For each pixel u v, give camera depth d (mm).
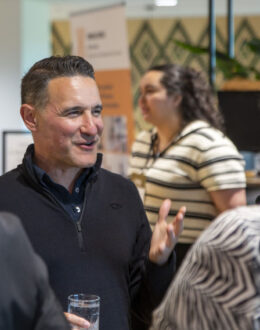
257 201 1907
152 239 1890
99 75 5031
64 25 10633
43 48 9234
